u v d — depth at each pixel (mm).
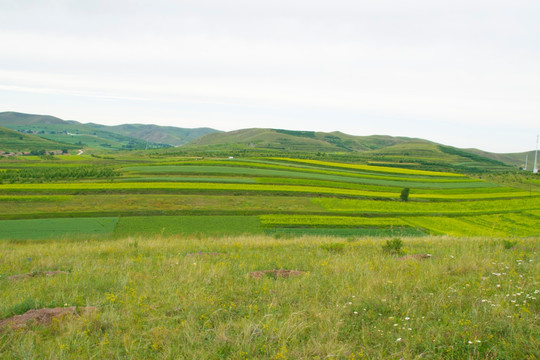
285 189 83812
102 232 42219
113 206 61125
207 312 7453
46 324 7121
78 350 5906
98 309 7754
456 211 73562
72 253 17016
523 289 8102
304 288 8977
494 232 56156
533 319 6434
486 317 6574
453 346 5676
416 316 6934
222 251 17172
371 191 91438
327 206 71312
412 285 8914
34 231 41219
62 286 9820
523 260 12008
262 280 10047
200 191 77625
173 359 5613
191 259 13648
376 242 20031
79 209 57781
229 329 6602
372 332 6363
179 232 44125
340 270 10969
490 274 9656
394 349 5750
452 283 8953
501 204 84375
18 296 8875
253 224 51250
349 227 52719
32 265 13922
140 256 15055
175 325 6891
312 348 5781
